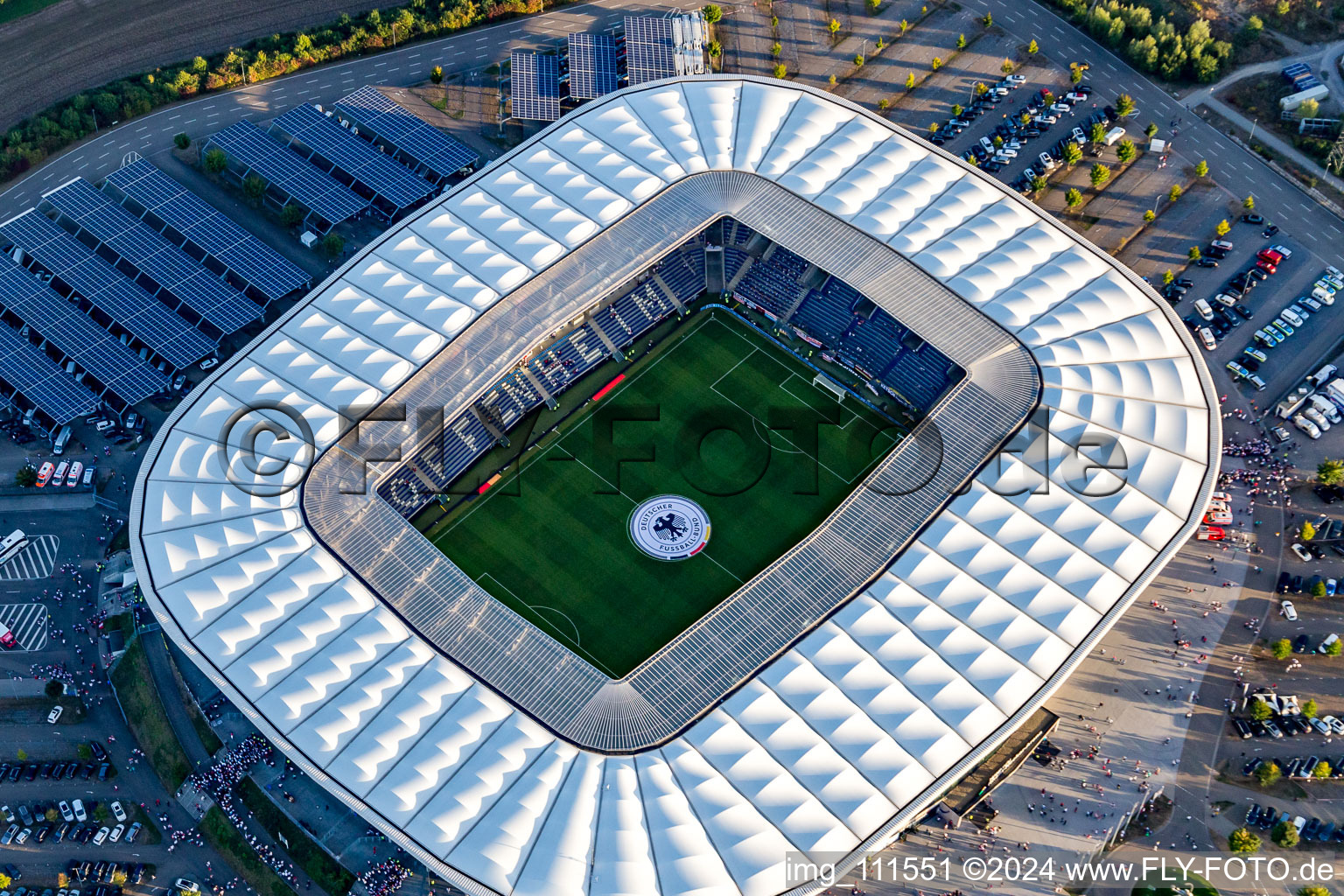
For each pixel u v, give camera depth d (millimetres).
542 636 157500
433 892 149250
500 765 146000
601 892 137000
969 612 156125
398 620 158125
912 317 182000
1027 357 177125
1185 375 177375
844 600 157750
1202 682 164250
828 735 147250
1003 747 156750
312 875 151250
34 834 155875
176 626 158000
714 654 154500
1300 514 180125
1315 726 160375
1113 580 159250
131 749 162875
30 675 168750
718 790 143375
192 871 153375
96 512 183875
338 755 147625
